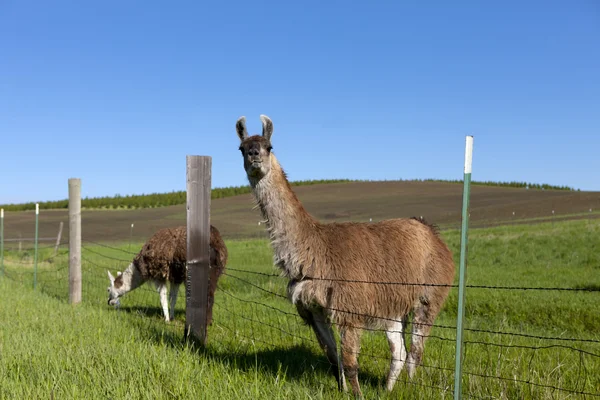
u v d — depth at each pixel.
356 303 5.33
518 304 10.55
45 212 68.69
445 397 4.89
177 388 4.69
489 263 19.80
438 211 54.34
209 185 6.82
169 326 8.53
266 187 5.59
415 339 6.04
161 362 5.40
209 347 6.79
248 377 5.37
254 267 18.09
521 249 22.45
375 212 55.69
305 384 5.32
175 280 10.19
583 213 44.06
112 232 45.59
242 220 51.19
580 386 5.30
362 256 5.53
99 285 13.93
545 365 6.05
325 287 5.37
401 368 5.86
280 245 5.54
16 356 5.75
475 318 9.65
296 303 5.63
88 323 7.80
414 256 6.00
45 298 10.55
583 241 22.86
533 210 49.16
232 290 13.03
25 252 25.80
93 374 5.00
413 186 81.94
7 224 53.34
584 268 17.56
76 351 5.86
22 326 7.42
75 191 10.91
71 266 10.86
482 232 29.67
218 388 4.79
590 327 9.06
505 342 7.40
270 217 5.58
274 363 6.17
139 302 12.02
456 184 85.19
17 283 13.22
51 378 5.02
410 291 5.95
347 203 64.38
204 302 6.81
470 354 6.58
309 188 83.19
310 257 5.42
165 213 63.59
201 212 6.79
